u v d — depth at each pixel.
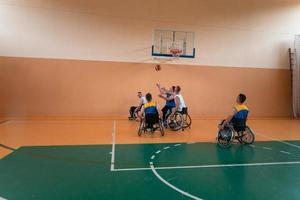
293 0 10.05
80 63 8.80
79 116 8.84
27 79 8.51
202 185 3.23
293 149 5.11
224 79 9.81
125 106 9.16
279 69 10.20
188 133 6.44
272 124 8.42
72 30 8.66
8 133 6.01
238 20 9.71
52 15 8.50
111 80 9.03
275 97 10.26
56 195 2.84
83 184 3.16
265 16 9.90
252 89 10.07
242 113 5.21
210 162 4.17
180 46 9.38
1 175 3.39
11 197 2.76
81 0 8.63
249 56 9.93
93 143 5.22
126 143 5.28
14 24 8.29
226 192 3.03
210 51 9.62
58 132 6.26
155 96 9.34
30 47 8.44
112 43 8.95
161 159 4.27
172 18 9.26
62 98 8.77
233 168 3.90
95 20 8.78
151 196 2.89
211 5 9.48
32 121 7.75
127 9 8.95
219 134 5.37
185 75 9.52
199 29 9.47
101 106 9.02
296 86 10.12
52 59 8.61
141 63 9.20
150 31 9.15
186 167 3.90
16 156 4.22
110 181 3.29
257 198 2.89
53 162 3.97
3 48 8.29
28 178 3.30
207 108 9.75
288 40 10.16
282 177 3.56
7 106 8.44
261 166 4.02
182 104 6.87
